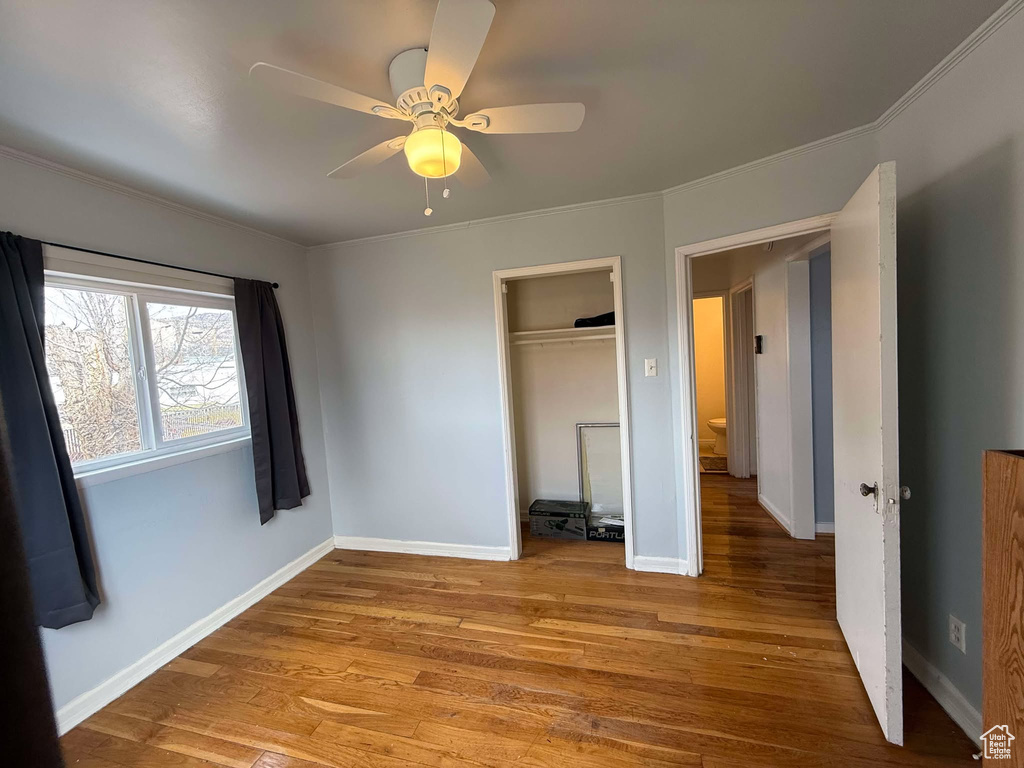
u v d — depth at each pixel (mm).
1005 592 852
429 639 2273
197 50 1280
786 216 2162
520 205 2715
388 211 2668
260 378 2770
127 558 2109
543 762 1550
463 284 3059
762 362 3744
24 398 1728
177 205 2404
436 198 2502
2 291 1695
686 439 2670
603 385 3586
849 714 1662
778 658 1977
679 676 1906
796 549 3049
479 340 3070
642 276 2695
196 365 2576
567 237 2803
